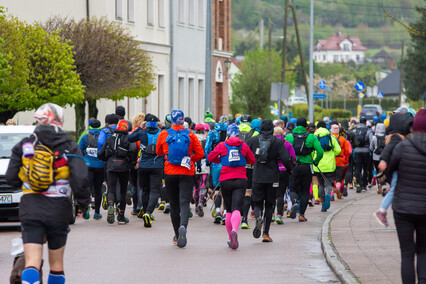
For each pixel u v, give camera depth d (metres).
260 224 17.59
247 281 13.00
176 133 16.72
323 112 109.38
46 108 10.03
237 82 84.56
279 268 14.26
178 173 16.77
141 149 20.75
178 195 17.03
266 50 87.06
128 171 20.92
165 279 13.19
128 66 40.09
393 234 17.97
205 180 24.81
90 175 22.81
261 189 17.75
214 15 66.06
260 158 17.69
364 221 20.84
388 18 22.17
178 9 57.66
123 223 21.19
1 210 19.67
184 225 16.70
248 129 22.78
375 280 12.16
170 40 55.94
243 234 19.19
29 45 35.97
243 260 15.20
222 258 15.44
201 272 13.87
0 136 21.64
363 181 32.66
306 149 21.69
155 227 20.52
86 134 22.19
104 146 20.75
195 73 60.53
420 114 10.32
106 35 39.88
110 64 39.44
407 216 10.18
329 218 21.62
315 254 15.96
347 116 110.94
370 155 33.56
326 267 14.34
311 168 21.84
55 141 9.92
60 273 10.07
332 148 24.86
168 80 55.72
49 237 10.00
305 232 19.58
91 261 15.07
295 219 22.80
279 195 21.25
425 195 10.14
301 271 13.94
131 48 40.66
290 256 15.70
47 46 36.38
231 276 13.47
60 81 36.47
